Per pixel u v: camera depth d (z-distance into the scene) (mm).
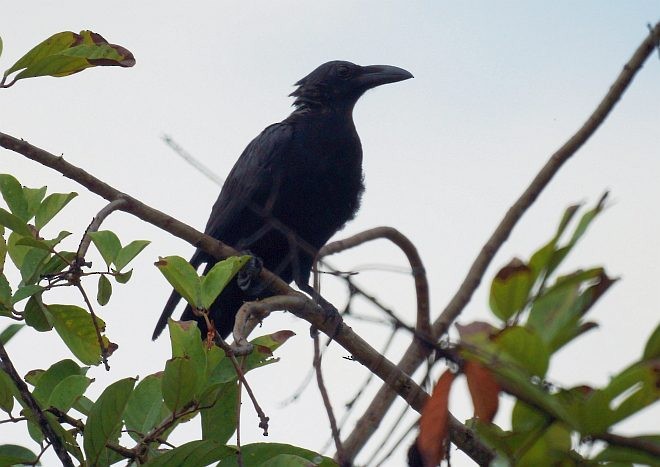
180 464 6996
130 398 7793
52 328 8609
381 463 5664
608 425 5480
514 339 5324
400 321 5945
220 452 7000
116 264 7848
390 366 8133
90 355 8648
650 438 5496
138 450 7301
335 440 6117
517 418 5707
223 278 7547
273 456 7086
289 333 8141
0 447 7527
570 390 5516
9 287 8453
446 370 5465
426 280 9117
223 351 7629
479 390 5238
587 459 5602
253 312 8414
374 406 7824
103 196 9219
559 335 5715
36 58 8539
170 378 7223
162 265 7520
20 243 8070
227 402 7641
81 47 8570
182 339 7402
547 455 5680
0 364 7496
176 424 7879
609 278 5801
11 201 8852
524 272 5688
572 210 5711
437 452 5258
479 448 7355
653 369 5281
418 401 6234
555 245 5660
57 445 7426
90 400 8281
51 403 7629
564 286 5844
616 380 5336
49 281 8000
